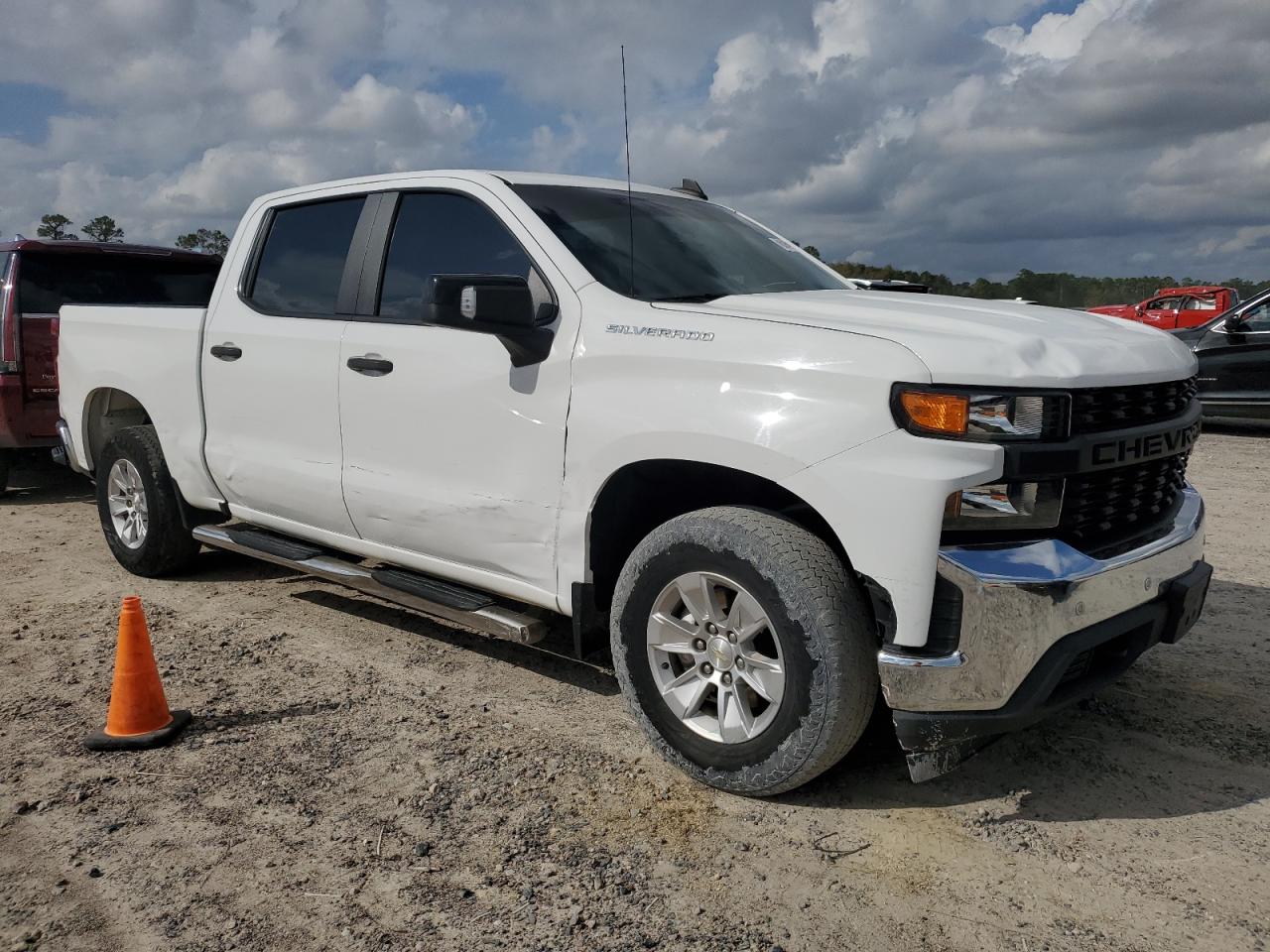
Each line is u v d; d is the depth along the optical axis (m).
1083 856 2.79
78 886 2.66
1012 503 2.75
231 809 3.04
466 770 3.30
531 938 2.44
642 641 3.26
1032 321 3.15
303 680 4.09
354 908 2.56
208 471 4.96
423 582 4.06
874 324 3.02
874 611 2.82
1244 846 2.84
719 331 3.09
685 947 2.41
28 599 5.26
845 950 2.40
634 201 4.12
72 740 3.53
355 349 4.09
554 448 3.44
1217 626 4.68
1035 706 2.75
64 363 5.90
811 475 2.82
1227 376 11.38
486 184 3.88
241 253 4.84
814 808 3.05
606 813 3.02
